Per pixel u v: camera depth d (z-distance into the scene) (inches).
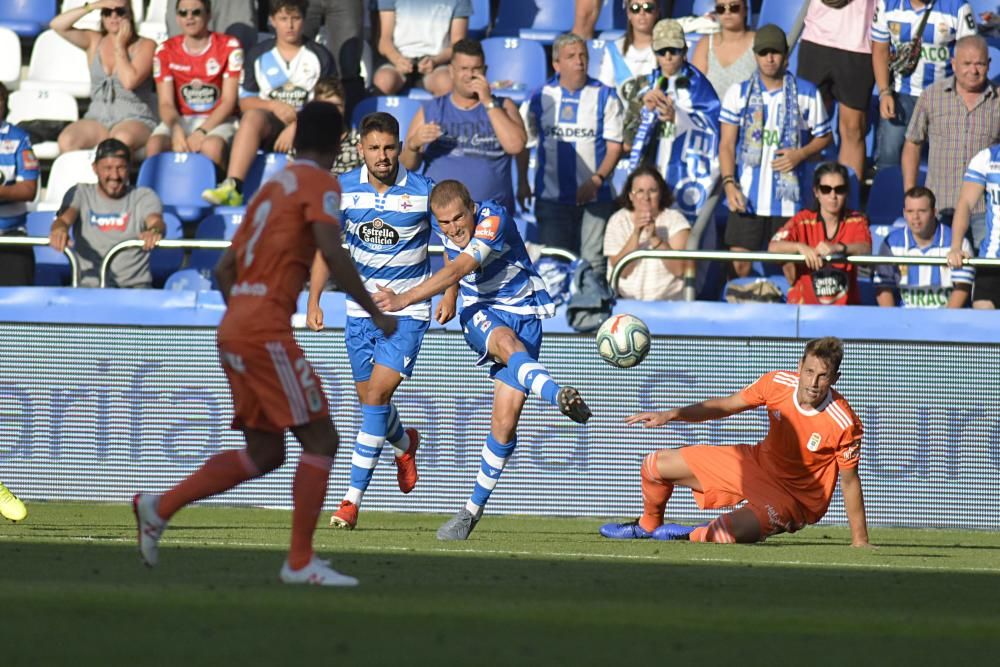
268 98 1742.1
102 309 1373.0
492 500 1355.8
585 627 539.2
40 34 2038.6
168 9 1875.0
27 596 589.6
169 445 1371.8
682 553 948.6
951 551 1056.2
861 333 1328.7
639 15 1718.8
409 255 1099.9
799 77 1743.4
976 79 1557.6
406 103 1797.5
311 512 656.4
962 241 1418.6
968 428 1330.0
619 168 1624.0
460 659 450.9
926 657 488.4
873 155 1831.9
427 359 1357.0
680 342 1339.8
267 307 661.3
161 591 614.5
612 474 1343.5
